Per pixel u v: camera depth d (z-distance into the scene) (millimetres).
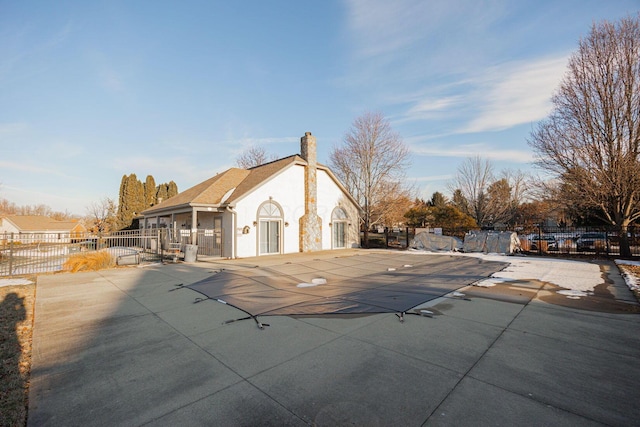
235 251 17641
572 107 16797
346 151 31688
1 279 10938
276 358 4246
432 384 3473
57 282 10273
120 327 5730
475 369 3836
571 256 17000
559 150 17297
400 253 20016
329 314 6254
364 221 29109
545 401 3111
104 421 2916
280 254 19500
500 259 16078
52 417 2988
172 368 4020
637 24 15227
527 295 7883
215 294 8242
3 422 2904
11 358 4406
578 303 7074
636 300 7348
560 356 4211
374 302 7160
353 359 4160
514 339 4844
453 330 5270
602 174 15641
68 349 4711
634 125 15109
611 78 15758
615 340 4801
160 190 48531
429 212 38469
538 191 20234
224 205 17922
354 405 3078
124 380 3723
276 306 6914
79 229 45562
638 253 16594
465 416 2865
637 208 15969
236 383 3586
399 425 2748
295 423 2812
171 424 2844
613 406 3023
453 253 19703
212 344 4812
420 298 7520
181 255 18266
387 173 29812
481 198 36531
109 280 10555
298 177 21156
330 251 21766
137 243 24688
